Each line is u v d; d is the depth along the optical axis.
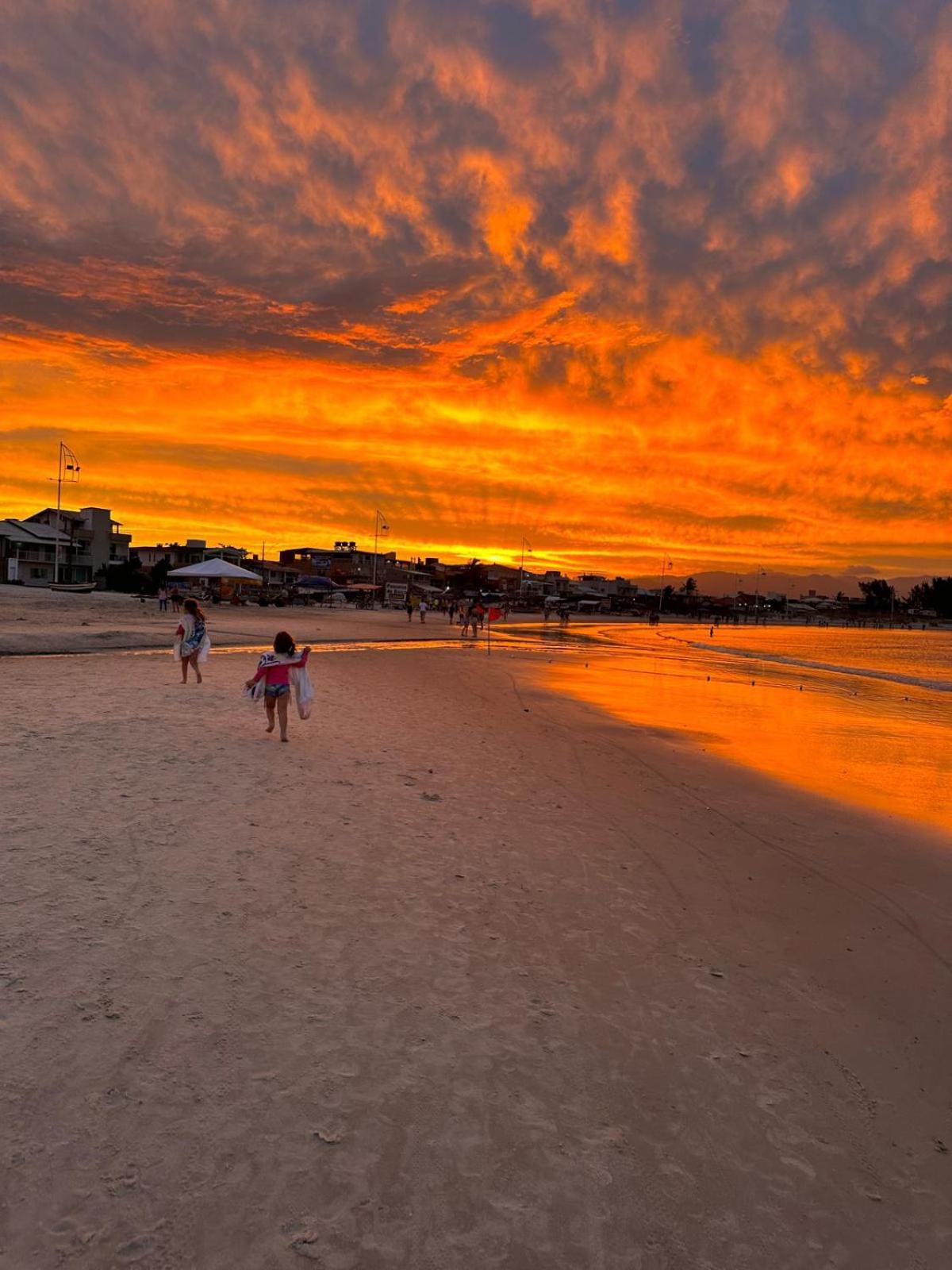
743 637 84.81
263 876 5.44
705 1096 3.48
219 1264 2.38
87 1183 2.62
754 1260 2.62
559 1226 2.67
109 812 6.52
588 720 14.97
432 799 7.95
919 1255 2.71
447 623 65.19
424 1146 2.97
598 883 6.01
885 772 11.77
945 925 5.72
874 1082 3.72
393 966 4.36
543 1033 3.85
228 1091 3.16
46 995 3.69
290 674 10.27
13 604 46.03
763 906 5.86
